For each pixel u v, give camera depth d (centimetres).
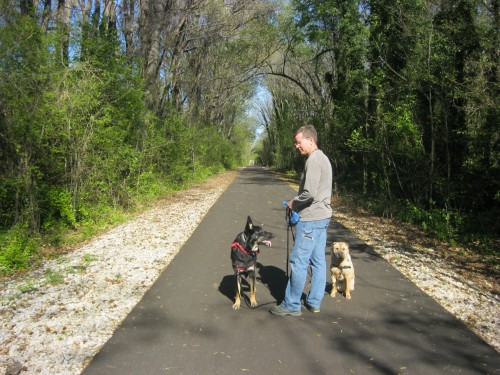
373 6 1347
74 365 346
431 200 1071
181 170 1878
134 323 430
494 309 479
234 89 3566
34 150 803
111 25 1541
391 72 1249
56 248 752
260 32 2459
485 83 939
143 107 1285
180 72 2111
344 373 337
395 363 354
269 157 6444
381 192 1361
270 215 1177
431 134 1091
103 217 995
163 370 339
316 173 434
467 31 1005
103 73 1018
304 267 445
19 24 814
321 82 2762
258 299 507
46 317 443
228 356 363
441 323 438
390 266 656
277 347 381
